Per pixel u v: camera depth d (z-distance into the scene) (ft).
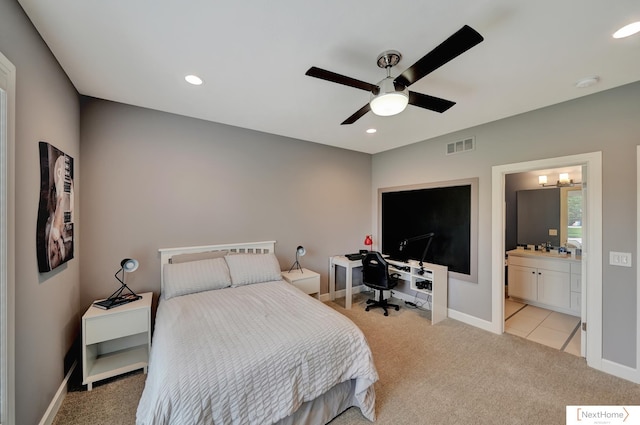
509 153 10.00
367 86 5.82
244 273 9.88
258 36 5.50
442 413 6.24
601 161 7.89
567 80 7.20
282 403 4.99
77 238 8.05
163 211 9.77
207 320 6.57
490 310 10.66
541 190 14.78
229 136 11.16
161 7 4.69
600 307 7.91
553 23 4.99
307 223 13.62
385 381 7.43
